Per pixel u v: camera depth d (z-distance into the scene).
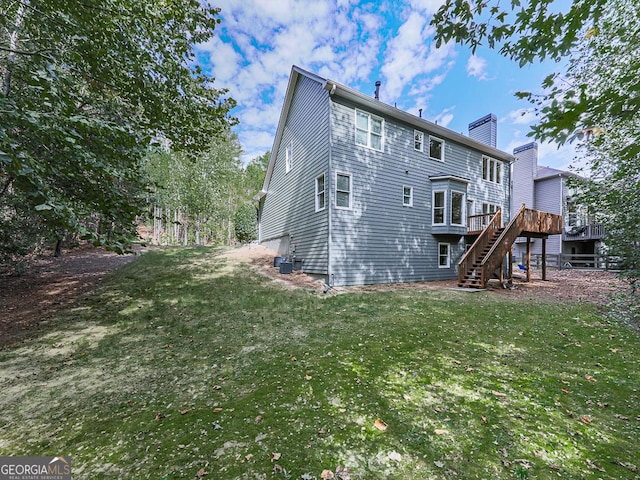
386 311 6.20
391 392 2.88
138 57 4.77
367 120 10.36
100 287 8.33
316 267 10.26
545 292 8.73
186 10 5.25
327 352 3.96
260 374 3.35
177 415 2.57
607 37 4.32
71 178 4.07
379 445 2.12
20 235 8.34
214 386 3.10
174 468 1.93
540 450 2.06
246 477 1.83
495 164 14.64
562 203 17.78
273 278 9.95
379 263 10.43
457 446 2.11
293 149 12.87
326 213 9.62
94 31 4.17
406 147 11.30
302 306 6.64
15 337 4.82
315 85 10.59
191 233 26.73
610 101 1.73
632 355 3.82
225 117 7.09
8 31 4.56
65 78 3.73
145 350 4.20
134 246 17.25
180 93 5.76
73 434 2.36
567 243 18.28
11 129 3.28
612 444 2.12
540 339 4.44
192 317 5.81
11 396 2.99
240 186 29.98
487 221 12.65
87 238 3.59
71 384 3.24
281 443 2.16
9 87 4.53
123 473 1.90
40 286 8.51
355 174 9.97
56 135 3.36
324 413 2.54
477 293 8.46
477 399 2.75
